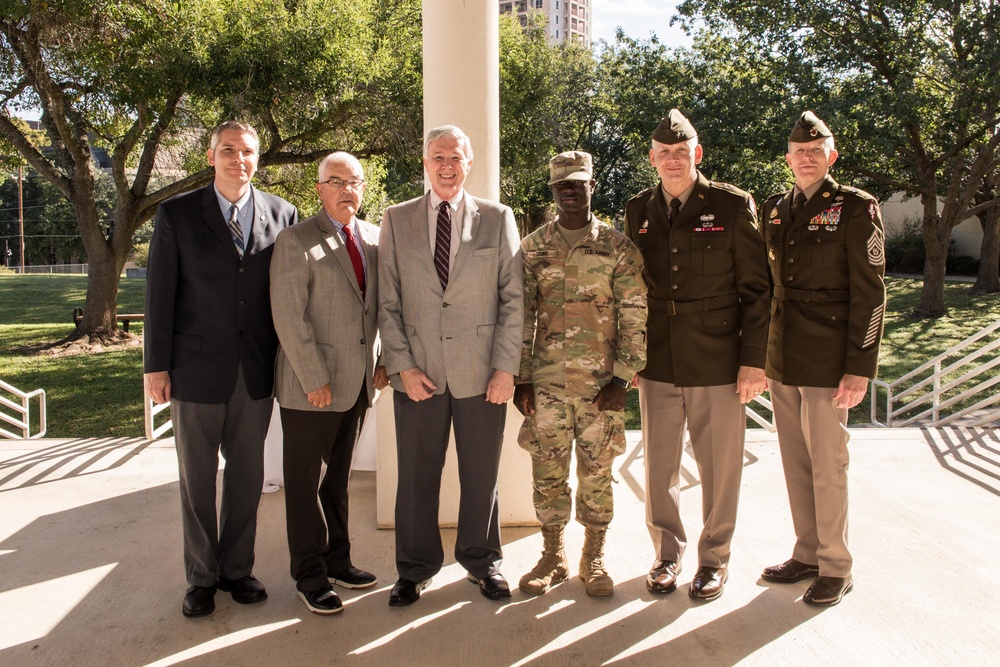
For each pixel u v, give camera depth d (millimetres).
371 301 3256
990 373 12070
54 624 3090
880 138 15102
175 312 3107
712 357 3217
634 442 5957
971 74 14648
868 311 3062
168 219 3072
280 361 3162
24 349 14938
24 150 14641
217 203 3109
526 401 3303
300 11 12094
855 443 5762
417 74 13781
